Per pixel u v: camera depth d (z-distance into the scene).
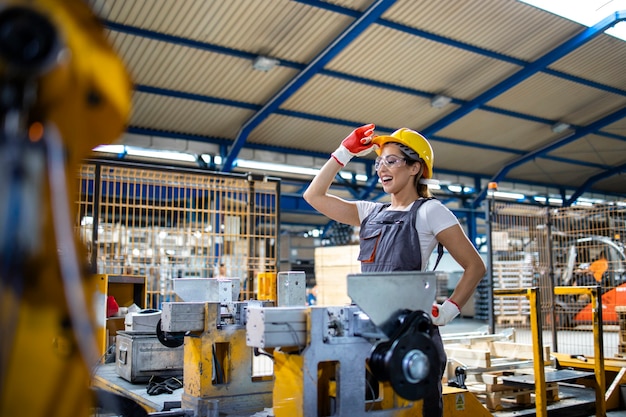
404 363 2.12
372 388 2.79
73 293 1.14
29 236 1.13
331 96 14.14
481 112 16.06
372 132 3.05
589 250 10.12
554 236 9.86
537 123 17.11
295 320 2.37
